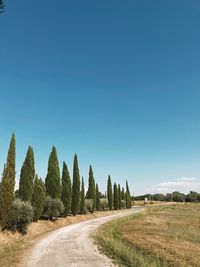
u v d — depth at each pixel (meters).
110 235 33.50
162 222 51.00
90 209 72.06
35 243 26.22
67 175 57.88
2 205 31.69
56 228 43.47
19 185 41.09
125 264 16.89
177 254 21.53
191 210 91.31
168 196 196.00
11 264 16.75
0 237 28.69
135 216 64.69
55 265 16.45
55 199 49.00
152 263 17.52
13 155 33.94
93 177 79.88
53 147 54.34
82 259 18.20
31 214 34.66
